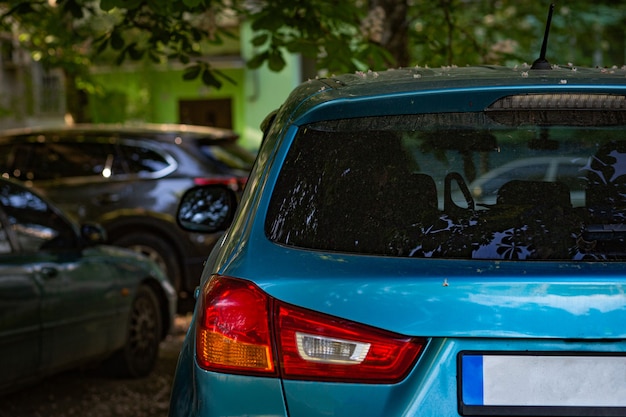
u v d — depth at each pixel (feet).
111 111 74.79
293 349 9.32
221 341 9.62
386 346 9.11
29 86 81.82
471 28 38.63
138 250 40.63
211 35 29.14
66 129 42.16
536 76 10.76
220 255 10.50
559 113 10.13
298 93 11.73
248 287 9.57
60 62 42.63
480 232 9.50
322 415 9.23
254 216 10.26
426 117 10.28
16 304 23.17
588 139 10.00
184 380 10.47
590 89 10.03
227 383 9.53
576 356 8.96
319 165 10.27
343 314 9.21
